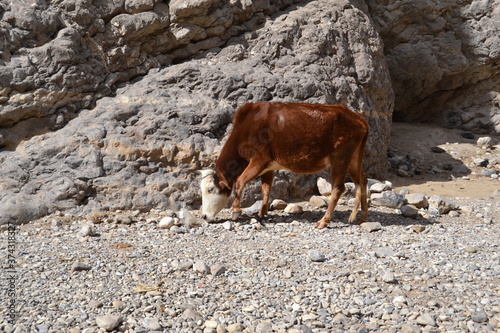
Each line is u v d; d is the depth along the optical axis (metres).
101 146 8.18
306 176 9.20
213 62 9.90
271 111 7.34
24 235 6.80
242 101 9.33
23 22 8.42
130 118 8.55
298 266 5.92
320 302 5.04
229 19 10.02
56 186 7.70
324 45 10.52
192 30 9.74
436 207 8.57
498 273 5.82
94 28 9.07
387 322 4.73
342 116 7.21
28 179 7.70
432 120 14.23
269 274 5.68
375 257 6.23
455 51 13.33
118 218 7.46
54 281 5.35
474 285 5.51
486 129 13.58
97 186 7.87
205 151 8.50
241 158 7.55
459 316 4.82
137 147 8.23
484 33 13.22
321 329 4.57
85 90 8.79
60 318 4.59
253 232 7.16
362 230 7.34
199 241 6.72
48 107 8.39
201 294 5.12
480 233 7.41
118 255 6.13
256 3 10.54
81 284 5.29
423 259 6.22
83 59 8.82
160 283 5.37
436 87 13.88
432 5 13.02
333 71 10.46
